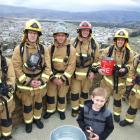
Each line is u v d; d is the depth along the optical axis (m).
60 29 4.00
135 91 4.21
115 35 4.16
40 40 4.07
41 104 4.22
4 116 3.71
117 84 4.34
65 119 4.60
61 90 4.46
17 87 3.92
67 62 4.19
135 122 4.68
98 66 4.40
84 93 4.67
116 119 4.62
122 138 4.21
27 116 4.11
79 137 2.86
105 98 2.93
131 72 4.20
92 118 3.04
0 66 3.42
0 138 3.93
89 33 4.27
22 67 3.80
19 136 4.07
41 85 3.93
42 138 4.08
